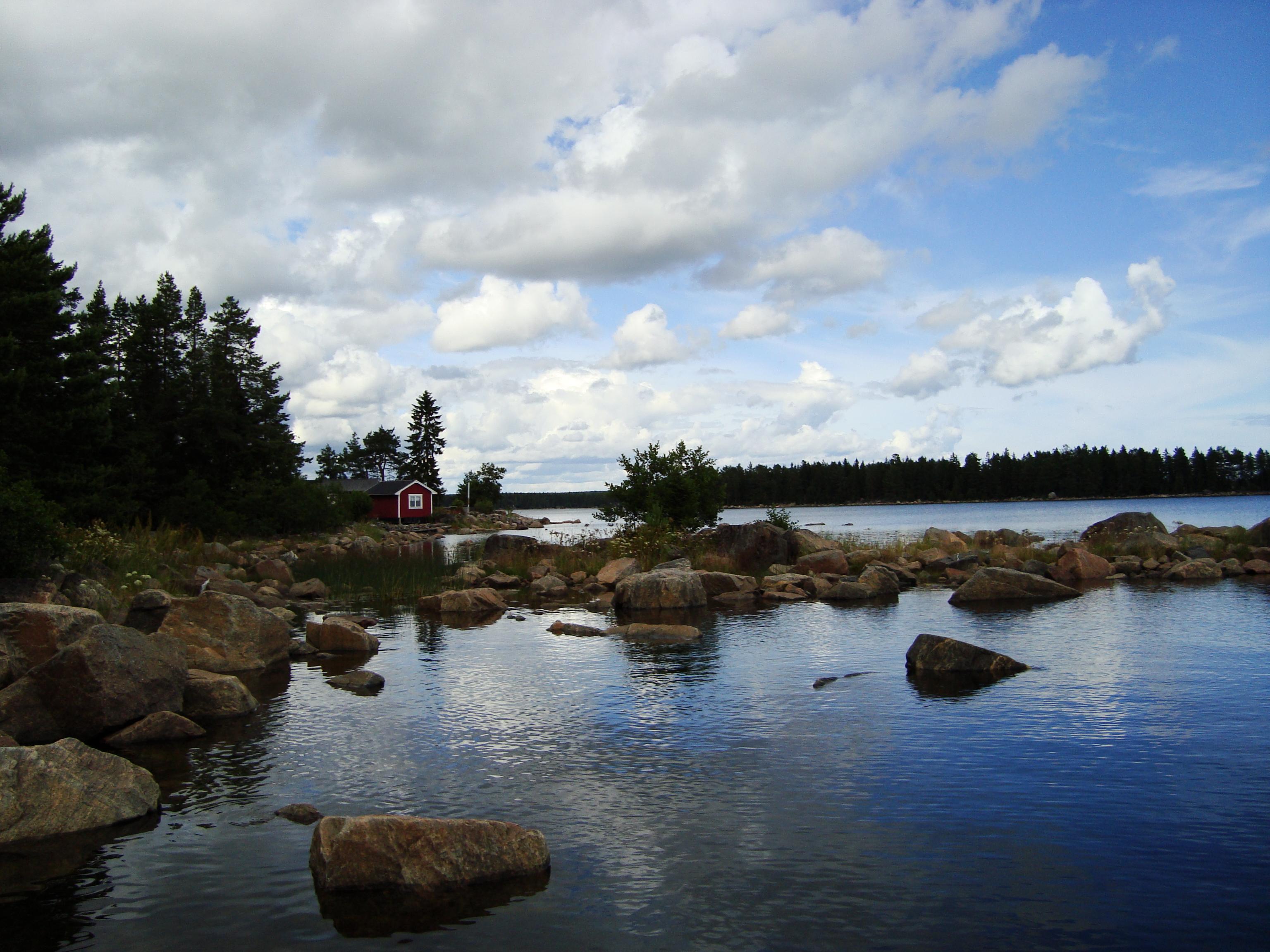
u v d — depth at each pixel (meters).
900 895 5.39
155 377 46.44
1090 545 29.69
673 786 7.50
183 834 6.64
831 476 155.38
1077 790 7.18
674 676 12.29
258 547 43.34
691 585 20.31
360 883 5.64
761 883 5.60
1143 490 136.50
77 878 5.85
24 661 10.62
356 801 7.28
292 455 53.91
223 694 10.49
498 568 28.83
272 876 5.88
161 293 51.78
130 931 5.12
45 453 25.94
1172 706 9.84
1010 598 20.00
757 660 13.36
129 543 23.94
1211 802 6.85
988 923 5.00
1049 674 11.70
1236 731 8.79
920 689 11.07
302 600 23.61
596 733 9.29
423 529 86.75
